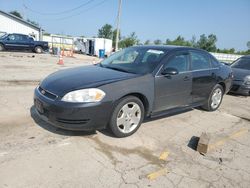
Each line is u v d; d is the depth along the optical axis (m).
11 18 29.59
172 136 4.38
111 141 3.94
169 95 4.65
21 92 6.63
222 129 4.99
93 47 33.28
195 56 5.33
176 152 3.80
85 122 3.65
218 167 3.48
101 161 3.36
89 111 3.60
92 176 3.03
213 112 6.08
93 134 4.11
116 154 3.58
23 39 22.41
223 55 40.09
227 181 3.17
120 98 3.88
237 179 3.23
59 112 3.59
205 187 3.01
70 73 4.40
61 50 25.52
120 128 4.04
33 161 3.22
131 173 3.16
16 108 5.18
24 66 12.33
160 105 4.55
